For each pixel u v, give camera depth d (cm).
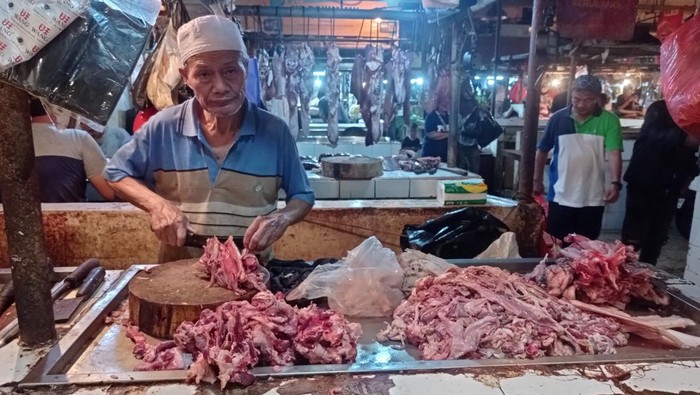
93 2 128
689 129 177
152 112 351
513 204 332
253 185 212
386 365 136
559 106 671
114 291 182
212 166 209
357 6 644
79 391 124
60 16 119
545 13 314
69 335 148
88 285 182
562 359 142
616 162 404
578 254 194
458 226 281
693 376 135
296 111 538
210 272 171
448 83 517
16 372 131
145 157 211
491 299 168
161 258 229
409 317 166
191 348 138
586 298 185
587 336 155
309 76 543
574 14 338
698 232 369
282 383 128
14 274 138
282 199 387
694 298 187
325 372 132
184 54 181
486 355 146
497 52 459
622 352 153
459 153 632
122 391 124
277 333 140
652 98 873
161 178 215
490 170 670
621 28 344
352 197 411
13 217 134
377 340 159
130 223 308
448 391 127
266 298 146
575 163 403
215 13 325
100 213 304
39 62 121
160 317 151
